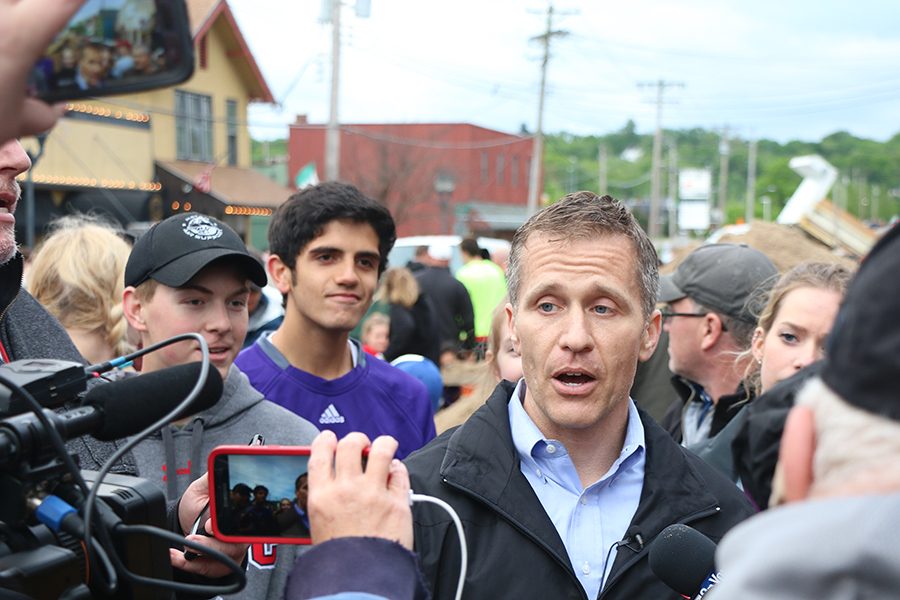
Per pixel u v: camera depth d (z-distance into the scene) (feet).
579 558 6.90
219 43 83.15
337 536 4.91
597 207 7.09
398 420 12.30
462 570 5.61
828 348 3.51
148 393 5.01
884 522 3.18
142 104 72.95
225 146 85.46
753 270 12.30
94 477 5.28
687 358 12.61
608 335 6.88
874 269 3.31
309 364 12.11
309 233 11.72
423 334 26.12
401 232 141.79
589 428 7.10
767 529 3.40
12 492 4.46
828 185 55.72
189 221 9.42
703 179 191.31
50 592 4.39
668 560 6.23
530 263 7.10
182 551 6.25
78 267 10.93
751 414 6.33
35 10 3.16
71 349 8.34
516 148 167.73
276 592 8.13
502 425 7.20
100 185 68.03
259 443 7.27
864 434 3.27
